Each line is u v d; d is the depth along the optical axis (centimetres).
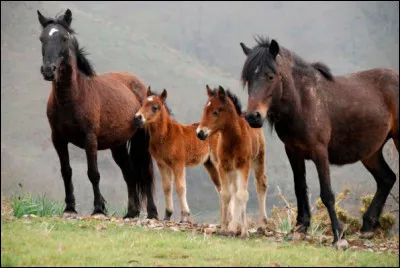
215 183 1562
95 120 1441
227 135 1221
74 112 1402
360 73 1345
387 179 1395
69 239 1057
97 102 1461
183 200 1487
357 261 990
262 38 1233
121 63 9250
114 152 1659
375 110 1277
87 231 1165
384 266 966
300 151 1220
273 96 1168
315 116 1198
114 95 1536
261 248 1066
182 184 1488
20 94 8131
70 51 1379
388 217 1545
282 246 1115
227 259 961
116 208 1745
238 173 1234
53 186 4712
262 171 1328
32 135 6750
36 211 1390
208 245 1074
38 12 1433
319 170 1195
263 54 1168
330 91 1246
